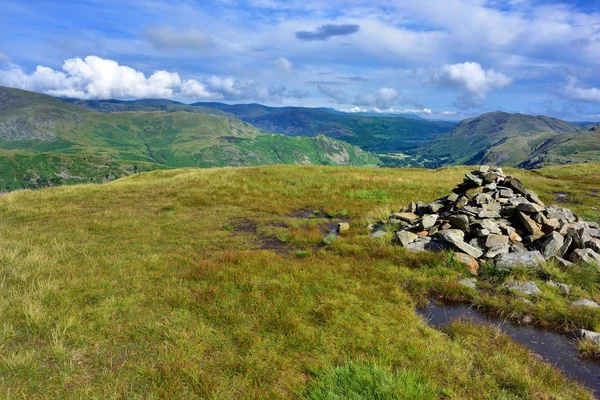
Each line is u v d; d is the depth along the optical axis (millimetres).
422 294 10258
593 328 8273
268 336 7469
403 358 6816
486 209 14570
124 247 13477
